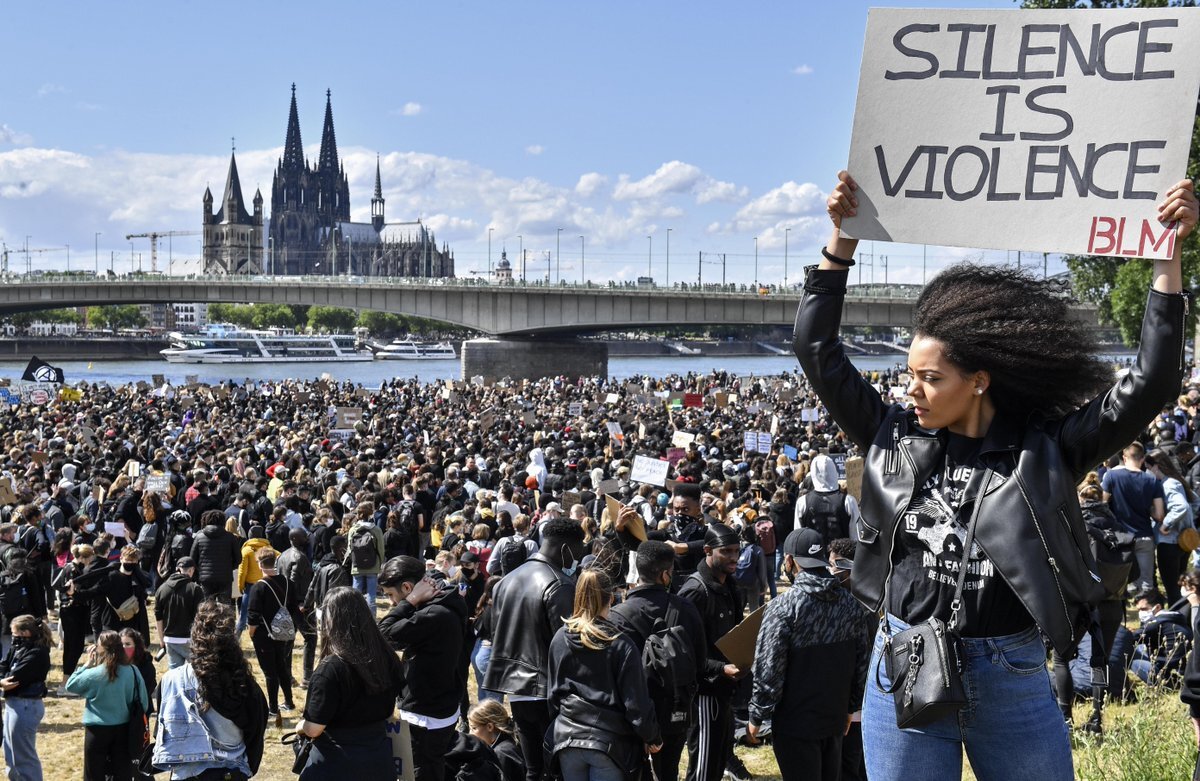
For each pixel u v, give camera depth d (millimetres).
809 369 4180
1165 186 3600
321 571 16453
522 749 9680
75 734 15047
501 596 9672
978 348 3621
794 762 8023
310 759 7570
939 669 3541
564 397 79562
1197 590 10766
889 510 3824
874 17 3969
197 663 9078
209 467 30094
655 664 8828
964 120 3865
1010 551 3541
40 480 26281
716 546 9672
